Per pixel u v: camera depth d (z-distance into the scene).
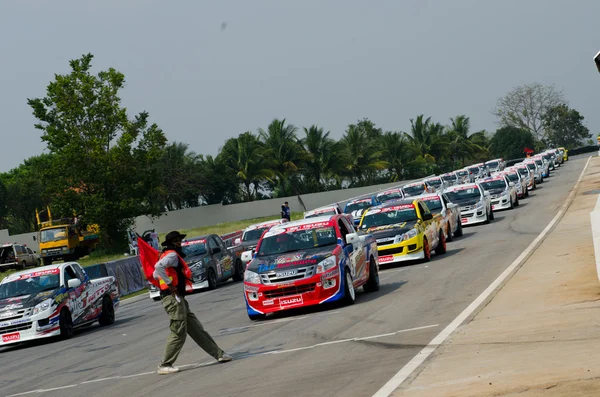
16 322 27.70
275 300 23.41
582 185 77.44
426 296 23.56
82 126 91.44
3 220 131.00
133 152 92.19
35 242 113.38
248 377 14.91
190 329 17.12
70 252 87.88
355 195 135.50
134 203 89.94
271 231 25.97
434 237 35.94
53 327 28.12
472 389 11.22
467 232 47.81
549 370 11.81
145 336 25.59
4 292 29.58
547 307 18.08
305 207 133.62
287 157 140.75
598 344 13.32
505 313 18.09
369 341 17.11
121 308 40.94
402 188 67.50
